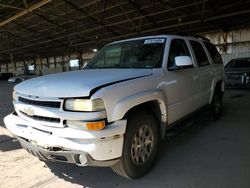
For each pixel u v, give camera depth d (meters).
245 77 10.24
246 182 2.51
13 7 13.59
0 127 4.99
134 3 13.63
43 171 2.92
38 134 2.32
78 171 2.89
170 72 3.13
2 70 51.22
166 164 2.98
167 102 3.01
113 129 2.17
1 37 26.00
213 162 3.02
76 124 2.12
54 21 18.41
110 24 17.62
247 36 15.27
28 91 2.52
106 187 2.51
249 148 3.47
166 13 14.69
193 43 4.11
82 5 14.77
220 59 5.24
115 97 2.26
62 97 2.20
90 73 2.82
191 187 2.45
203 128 4.51
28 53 34.97
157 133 2.87
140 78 2.65
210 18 13.15
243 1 11.53
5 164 3.14
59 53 32.94
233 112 5.88
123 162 2.40
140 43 3.52
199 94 3.96
